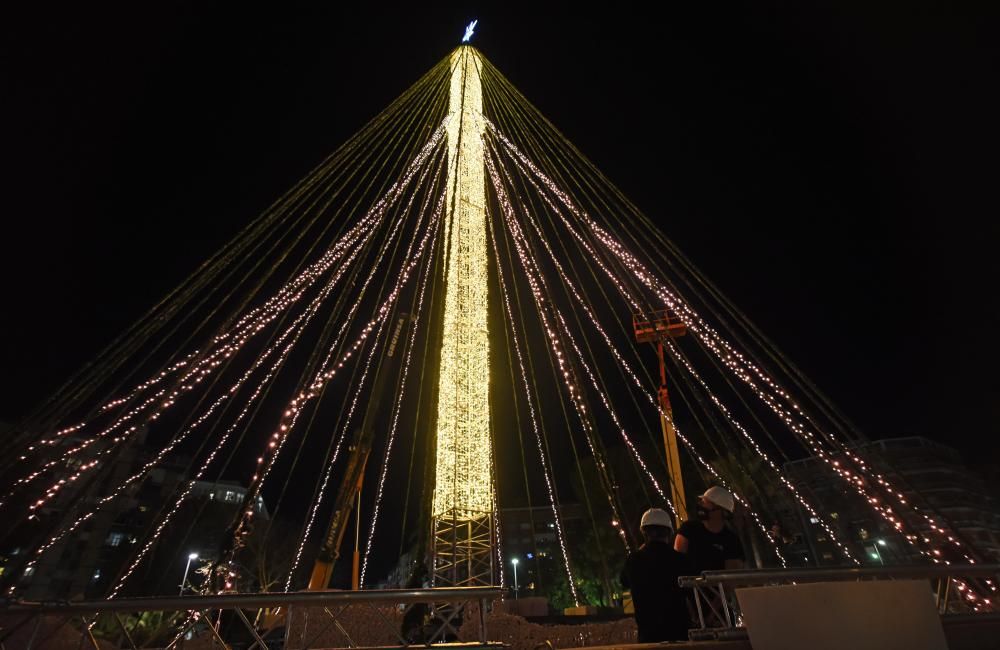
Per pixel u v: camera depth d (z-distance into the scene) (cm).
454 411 1377
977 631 335
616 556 2219
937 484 4303
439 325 1577
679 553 449
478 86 2142
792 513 2894
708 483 1917
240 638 608
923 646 272
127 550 3588
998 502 4434
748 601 294
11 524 1153
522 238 1823
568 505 5375
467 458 1321
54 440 1057
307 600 344
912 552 3378
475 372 1445
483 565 1212
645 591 428
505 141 2062
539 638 665
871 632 273
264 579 2688
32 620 344
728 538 505
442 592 355
